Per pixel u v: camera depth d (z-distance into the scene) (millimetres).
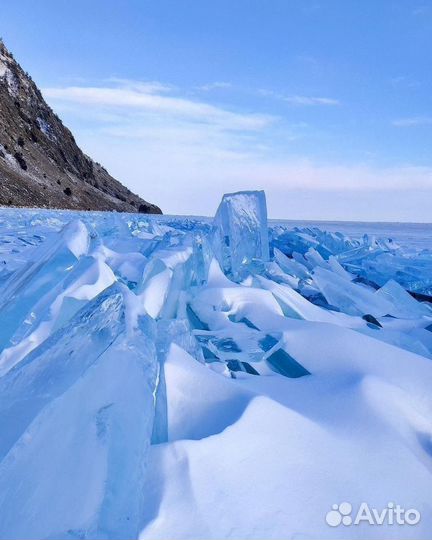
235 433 1073
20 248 6176
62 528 770
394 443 1170
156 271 2254
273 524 877
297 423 1166
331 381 1559
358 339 1811
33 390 1074
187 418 1178
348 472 1038
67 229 2512
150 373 1120
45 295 1818
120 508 809
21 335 1580
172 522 843
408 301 3705
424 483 1042
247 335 2086
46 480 858
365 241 7531
